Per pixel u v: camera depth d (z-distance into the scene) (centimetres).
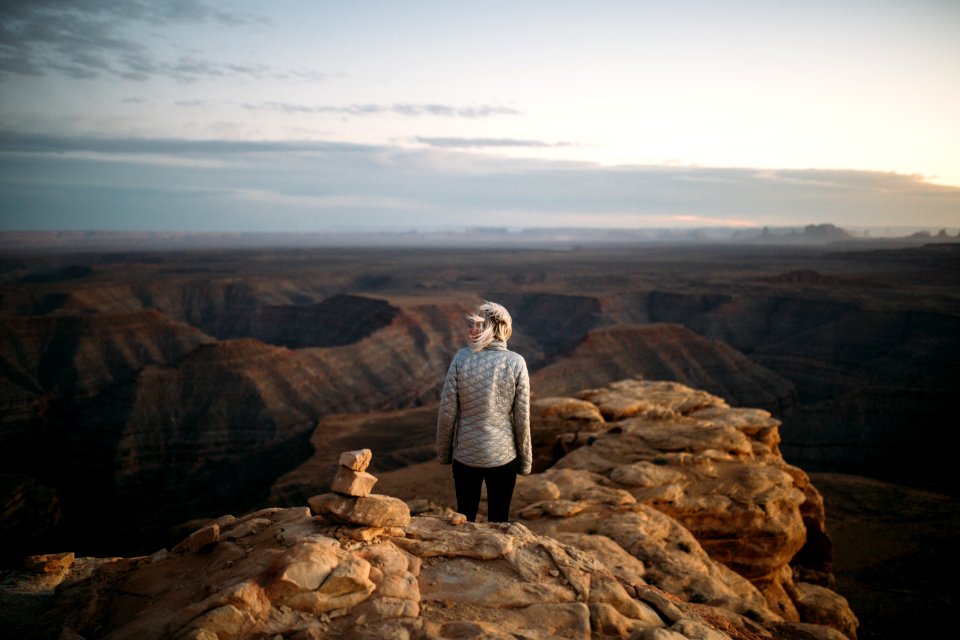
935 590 2241
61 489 7150
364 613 369
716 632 431
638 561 686
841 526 3092
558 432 1441
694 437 1191
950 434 5988
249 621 349
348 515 439
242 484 6328
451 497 1634
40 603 477
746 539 967
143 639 344
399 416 6869
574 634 388
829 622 1016
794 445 6500
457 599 406
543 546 487
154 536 5441
